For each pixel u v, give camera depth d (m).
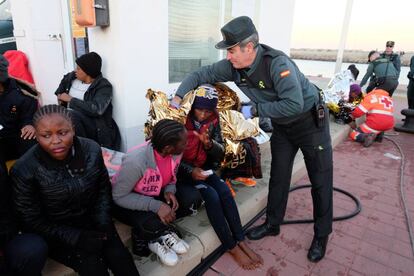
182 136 1.79
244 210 2.58
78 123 2.50
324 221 2.21
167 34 2.96
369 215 2.89
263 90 1.96
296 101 1.79
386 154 4.61
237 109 2.78
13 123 2.45
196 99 2.21
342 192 3.32
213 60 3.99
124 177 1.81
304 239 2.48
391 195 3.31
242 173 2.82
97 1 2.47
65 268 1.73
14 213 1.51
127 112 2.79
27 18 3.33
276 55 1.84
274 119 2.10
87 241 1.48
